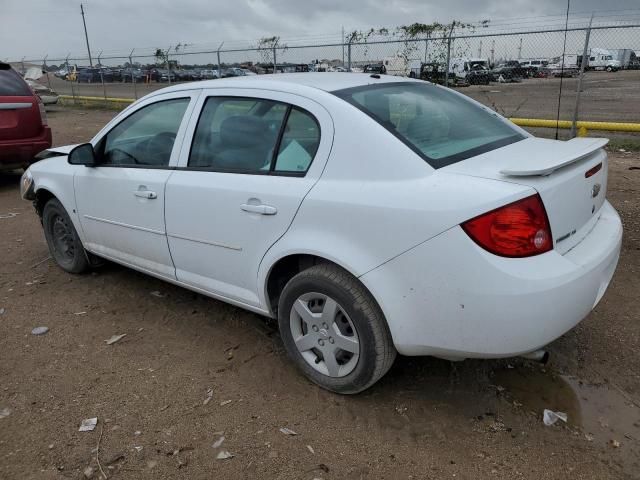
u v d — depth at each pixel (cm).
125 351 351
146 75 2103
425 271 242
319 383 300
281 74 349
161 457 257
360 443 261
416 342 256
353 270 259
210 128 334
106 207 398
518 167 249
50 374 327
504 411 280
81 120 1698
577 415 275
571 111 1252
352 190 262
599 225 295
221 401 296
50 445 266
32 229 620
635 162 829
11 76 772
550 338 241
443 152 269
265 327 375
